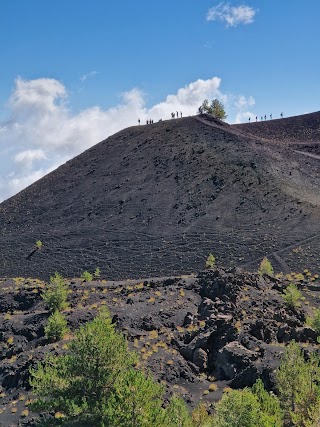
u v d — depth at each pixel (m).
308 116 187.62
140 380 21.27
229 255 83.56
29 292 63.47
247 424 21.02
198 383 36.28
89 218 112.12
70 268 91.69
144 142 145.88
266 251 81.88
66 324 47.19
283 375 27.36
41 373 24.64
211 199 106.12
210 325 42.94
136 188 119.88
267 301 49.41
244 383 34.88
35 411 23.45
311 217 90.38
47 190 135.38
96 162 143.25
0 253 104.38
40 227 114.56
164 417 20.80
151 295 53.53
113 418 20.48
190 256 86.25
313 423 22.92
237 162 120.31
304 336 40.69
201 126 146.75
